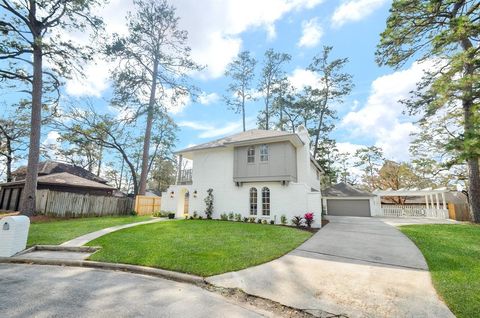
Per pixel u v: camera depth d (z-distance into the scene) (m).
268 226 11.41
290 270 5.23
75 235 8.70
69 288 4.26
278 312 3.51
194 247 6.90
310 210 12.44
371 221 15.30
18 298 3.75
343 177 38.22
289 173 13.16
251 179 14.22
